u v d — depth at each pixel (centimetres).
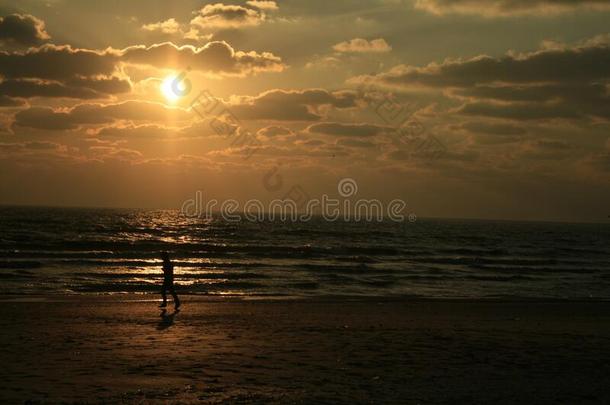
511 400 866
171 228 9419
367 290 2870
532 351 1271
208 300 2208
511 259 5275
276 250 5128
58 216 13562
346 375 1008
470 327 1639
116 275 3072
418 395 882
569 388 945
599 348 1334
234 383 930
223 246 5234
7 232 6981
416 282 3272
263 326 1556
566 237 12325
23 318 1622
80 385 901
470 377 1011
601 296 2958
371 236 8750
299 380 962
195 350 1205
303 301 2236
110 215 16350
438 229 13912
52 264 3512
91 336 1358
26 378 938
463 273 3856
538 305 2295
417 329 1568
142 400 820
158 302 2097
